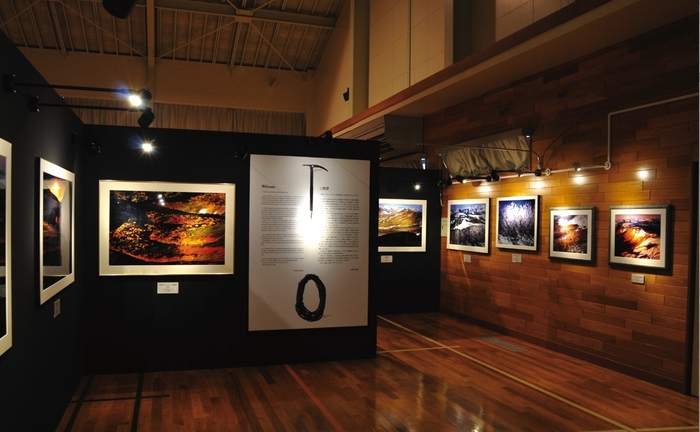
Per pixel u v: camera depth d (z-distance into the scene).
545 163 7.79
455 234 10.03
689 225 5.60
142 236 6.02
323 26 15.17
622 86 6.50
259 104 17.12
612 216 6.55
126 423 4.52
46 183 3.95
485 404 5.15
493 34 9.12
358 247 6.73
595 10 5.79
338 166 6.66
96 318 5.92
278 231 6.43
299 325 6.51
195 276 6.17
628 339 6.31
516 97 8.45
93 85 15.55
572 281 7.21
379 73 13.22
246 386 5.58
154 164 6.09
